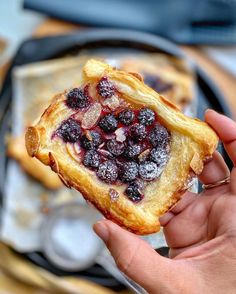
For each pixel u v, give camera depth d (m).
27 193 0.32
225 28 0.34
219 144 0.22
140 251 0.19
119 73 0.20
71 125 0.19
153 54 0.33
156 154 0.19
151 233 0.19
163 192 0.20
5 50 0.33
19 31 0.34
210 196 0.22
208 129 0.20
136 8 0.34
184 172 0.20
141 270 0.19
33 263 0.32
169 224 0.22
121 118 0.19
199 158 0.20
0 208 0.32
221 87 0.34
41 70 0.32
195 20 0.34
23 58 0.33
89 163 0.19
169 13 0.34
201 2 0.34
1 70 0.33
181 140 0.20
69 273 0.31
